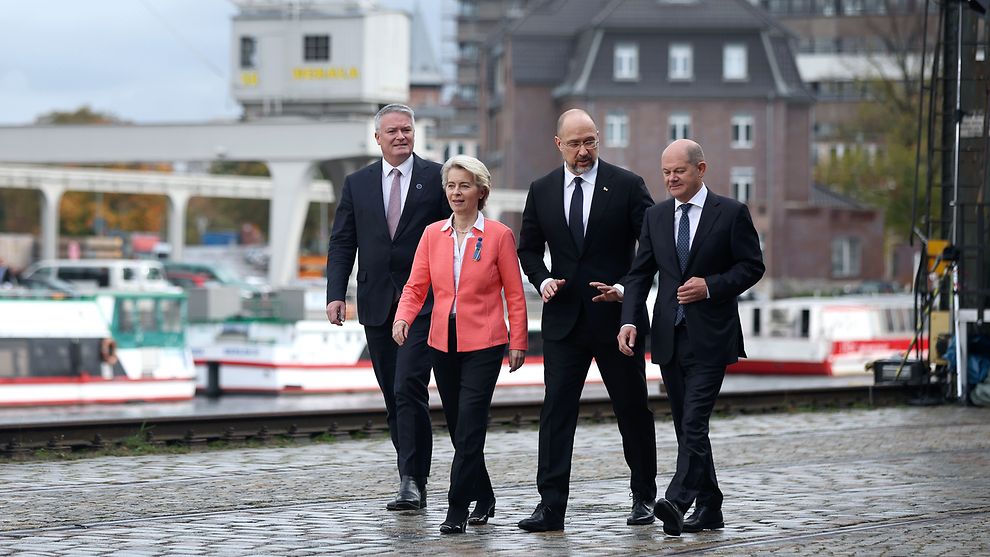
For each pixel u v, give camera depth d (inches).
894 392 1046.4
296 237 2281.0
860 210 3988.7
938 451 688.4
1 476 597.0
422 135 2544.3
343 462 657.6
